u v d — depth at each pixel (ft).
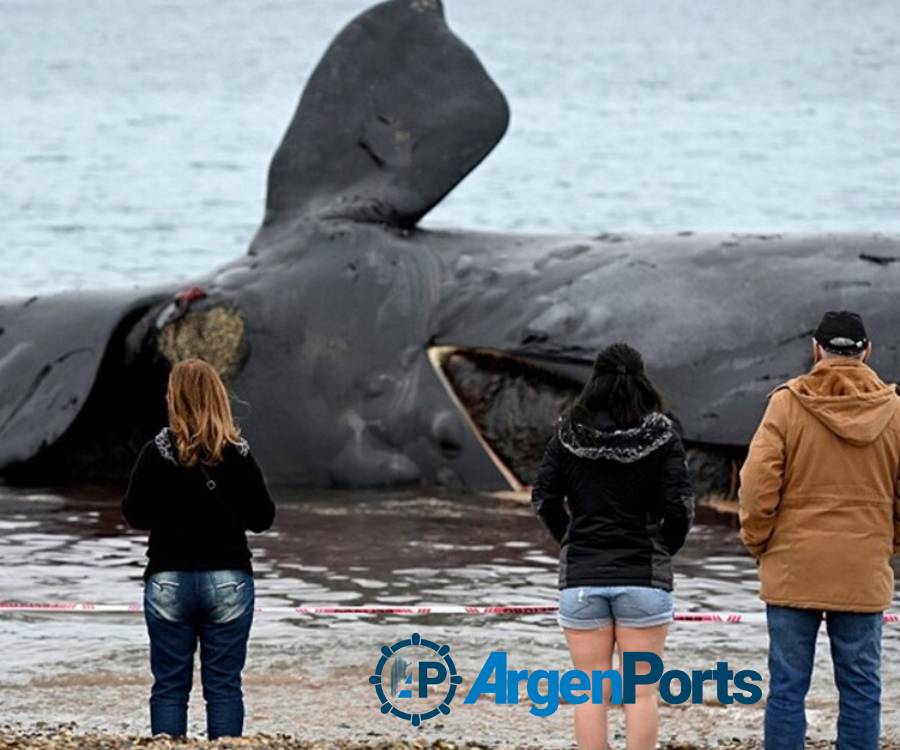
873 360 132.36
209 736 80.74
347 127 151.94
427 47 152.35
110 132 538.06
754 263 140.97
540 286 144.36
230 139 524.93
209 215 368.89
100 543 124.06
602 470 75.77
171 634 80.53
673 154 496.64
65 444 150.30
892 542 75.72
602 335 139.23
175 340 148.56
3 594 109.40
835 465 74.69
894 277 137.18
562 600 76.38
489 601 107.86
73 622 103.50
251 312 147.74
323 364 146.10
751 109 653.30
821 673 93.97
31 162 454.40
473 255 149.38
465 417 143.02
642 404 75.56
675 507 74.64
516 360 142.72
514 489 141.28
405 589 110.83
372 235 148.36
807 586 74.90
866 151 512.63
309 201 151.94
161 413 149.48
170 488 79.92
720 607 106.52
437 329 145.28
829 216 387.96
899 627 102.27
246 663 95.45
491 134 149.89
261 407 146.61
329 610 101.71
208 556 80.02
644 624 75.31
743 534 76.23
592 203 401.29
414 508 135.23
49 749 74.59
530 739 84.84
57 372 149.48
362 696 90.74
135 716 87.30
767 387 133.49
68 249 325.62
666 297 140.15
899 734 84.84
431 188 149.79
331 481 144.66
